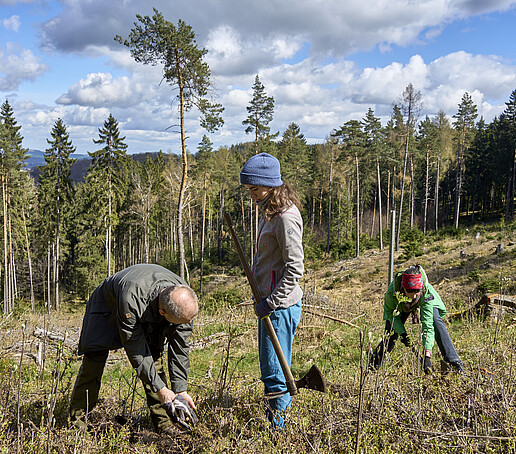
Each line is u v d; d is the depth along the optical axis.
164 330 3.17
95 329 3.16
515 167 57.44
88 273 50.69
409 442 2.52
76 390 3.23
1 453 2.60
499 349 4.23
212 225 67.75
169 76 20.19
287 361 3.01
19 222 43.88
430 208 72.25
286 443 2.54
